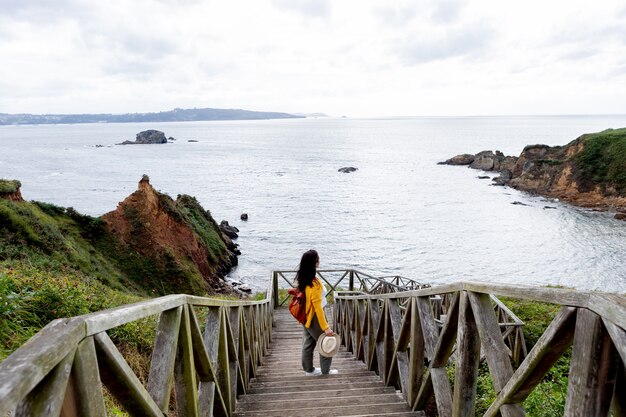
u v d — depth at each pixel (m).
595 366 1.53
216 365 3.75
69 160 122.38
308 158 129.75
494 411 2.33
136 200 28.12
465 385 2.87
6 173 90.75
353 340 9.01
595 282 30.52
